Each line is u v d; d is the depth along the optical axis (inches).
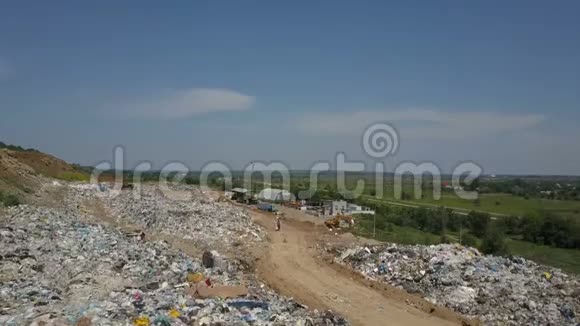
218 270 850.1
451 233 1959.9
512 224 2009.1
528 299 775.7
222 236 1363.2
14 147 2962.6
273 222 1788.9
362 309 796.6
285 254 1224.8
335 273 1043.3
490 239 1663.4
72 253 742.5
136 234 1168.8
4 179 1701.5
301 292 891.4
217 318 501.0
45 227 895.1
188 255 1042.1
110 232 986.7
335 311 780.0
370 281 962.7
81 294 568.1
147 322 464.4
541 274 882.1
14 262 663.8
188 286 670.5
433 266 948.0
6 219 967.6
